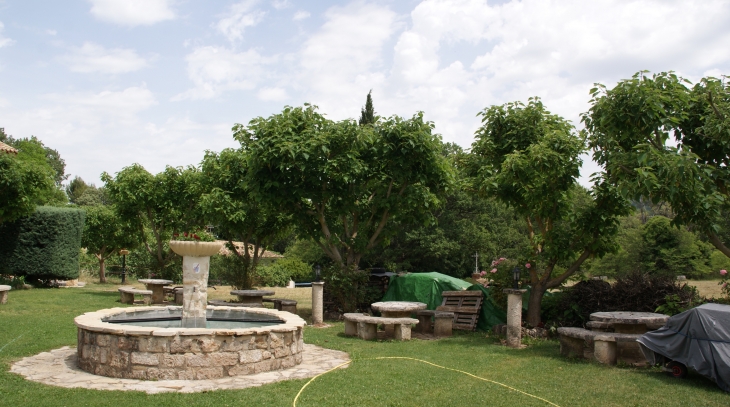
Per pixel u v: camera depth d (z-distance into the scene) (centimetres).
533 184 1108
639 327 895
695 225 912
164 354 674
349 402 591
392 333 1177
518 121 1198
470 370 783
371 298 1470
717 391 656
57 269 1947
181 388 631
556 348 980
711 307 701
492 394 640
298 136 1289
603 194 1071
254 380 683
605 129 949
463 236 3375
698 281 2150
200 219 1816
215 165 1742
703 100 922
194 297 834
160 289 1706
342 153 1312
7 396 575
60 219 1961
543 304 1202
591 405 598
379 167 1432
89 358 707
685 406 594
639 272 1123
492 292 1213
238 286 1786
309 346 975
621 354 880
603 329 941
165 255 2156
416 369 780
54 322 1115
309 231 1478
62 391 602
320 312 1289
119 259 2972
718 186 927
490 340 1095
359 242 1445
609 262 2322
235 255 1852
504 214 3672
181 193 1853
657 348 732
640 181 827
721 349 668
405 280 1480
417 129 1355
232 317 980
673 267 2231
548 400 616
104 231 2417
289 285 3094
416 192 1385
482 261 3372
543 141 1077
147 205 1880
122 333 678
